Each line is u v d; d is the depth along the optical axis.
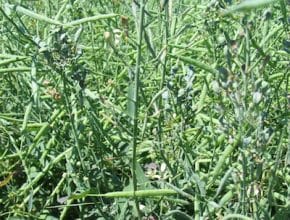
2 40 1.25
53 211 1.08
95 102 1.13
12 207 1.03
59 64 0.89
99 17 1.00
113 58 1.27
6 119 1.11
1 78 1.23
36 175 1.09
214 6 0.90
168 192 0.84
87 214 1.04
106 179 1.03
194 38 1.19
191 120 1.05
